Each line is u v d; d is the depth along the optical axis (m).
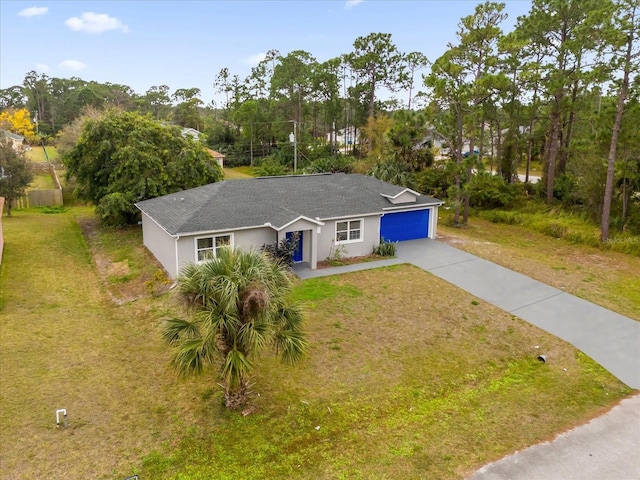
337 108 59.94
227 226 17.09
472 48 26.38
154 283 16.42
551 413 9.54
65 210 32.03
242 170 58.34
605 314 14.57
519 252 21.67
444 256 20.36
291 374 10.78
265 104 66.12
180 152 26.39
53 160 47.97
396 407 9.70
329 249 19.55
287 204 19.86
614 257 21.12
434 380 10.77
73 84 106.31
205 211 18.02
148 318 14.09
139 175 24.75
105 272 18.83
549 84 28.67
